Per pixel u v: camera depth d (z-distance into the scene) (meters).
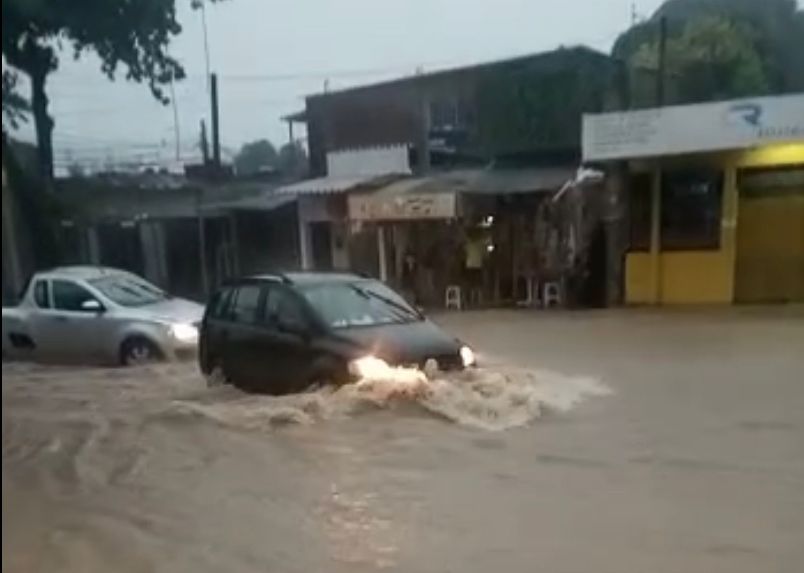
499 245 13.04
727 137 12.75
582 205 14.24
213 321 9.32
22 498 4.17
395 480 5.54
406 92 13.56
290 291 8.57
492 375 8.00
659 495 5.07
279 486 5.39
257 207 8.91
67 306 8.79
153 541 4.29
